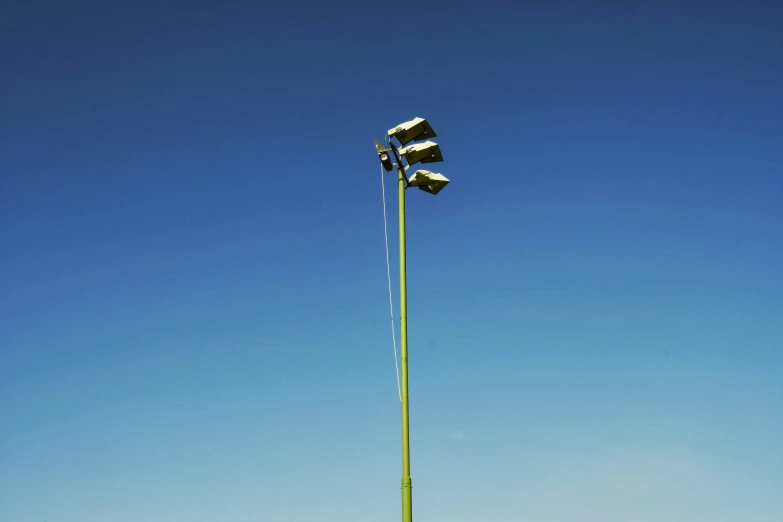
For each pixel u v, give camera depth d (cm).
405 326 1841
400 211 1956
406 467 1695
